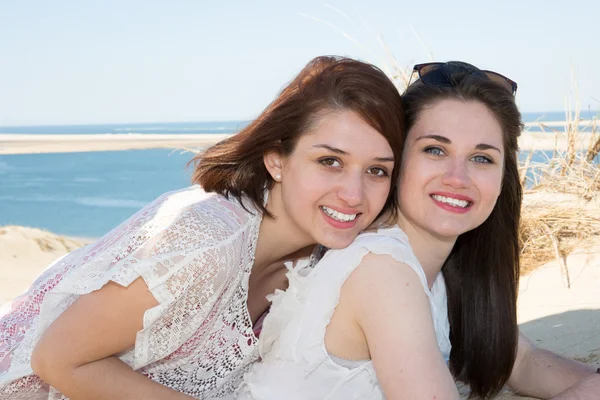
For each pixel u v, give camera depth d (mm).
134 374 2133
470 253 2709
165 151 42656
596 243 4676
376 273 2064
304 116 2156
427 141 2281
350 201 2109
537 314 3787
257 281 2473
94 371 2059
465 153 2271
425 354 1963
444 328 2576
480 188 2277
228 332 2281
